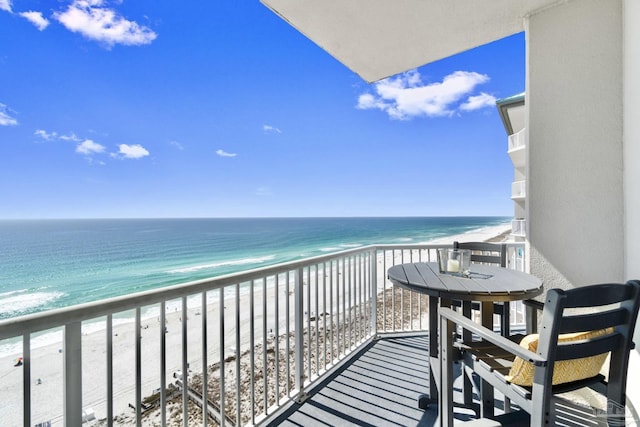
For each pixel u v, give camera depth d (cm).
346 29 273
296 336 226
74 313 108
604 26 217
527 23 249
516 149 1123
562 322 121
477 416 199
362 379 251
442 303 205
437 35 280
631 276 200
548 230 234
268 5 248
